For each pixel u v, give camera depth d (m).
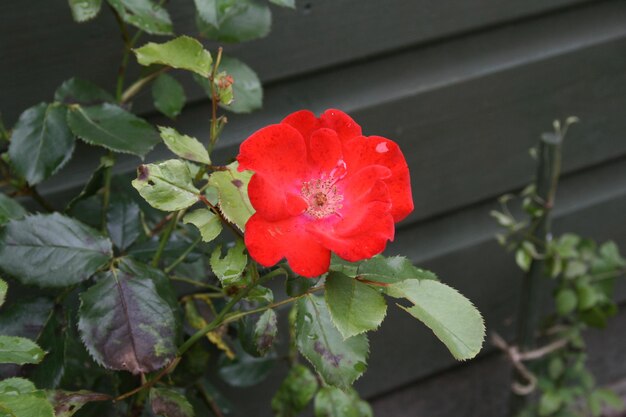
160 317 0.47
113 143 0.53
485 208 0.88
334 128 0.43
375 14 0.72
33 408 0.40
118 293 0.47
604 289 0.88
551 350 0.90
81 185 0.67
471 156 0.83
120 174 0.65
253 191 0.40
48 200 0.66
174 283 0.70
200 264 0.59
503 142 0.84
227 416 0.82
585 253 0.87
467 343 0.42
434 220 0.86
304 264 0.40
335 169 0.43
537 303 0.87
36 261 0.48
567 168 0.89
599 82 0.86
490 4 0.77
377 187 0.41
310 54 0.71
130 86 0.65
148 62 0.47
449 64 0.79
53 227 0.49
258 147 0.42
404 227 0.84
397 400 0.94
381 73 0.76
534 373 0.92
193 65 0.47
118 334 0.47
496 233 0.89
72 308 0.54
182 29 0.65
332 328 0.45
